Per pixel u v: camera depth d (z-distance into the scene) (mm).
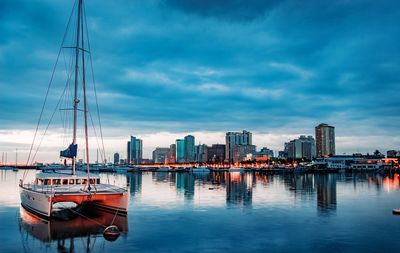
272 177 131000
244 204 41750
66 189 32375
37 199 31797
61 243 23172
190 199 46969
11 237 24688
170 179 111438
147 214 34219
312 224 29438
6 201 44375
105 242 23469
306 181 97812
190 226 28578
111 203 32656
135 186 74125
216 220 31203
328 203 42875
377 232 26406
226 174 171625
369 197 50344
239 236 25281
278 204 41781
